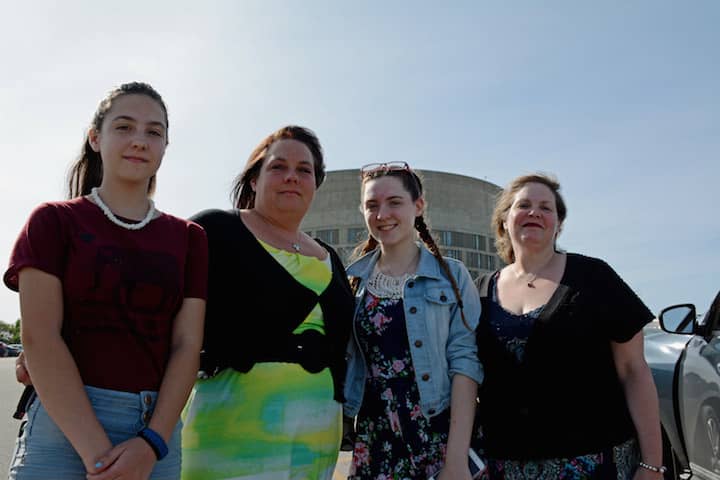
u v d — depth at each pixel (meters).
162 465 2.17
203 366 2.63
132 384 2.12
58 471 1.97
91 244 2.13
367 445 3.00
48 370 1.95
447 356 3.05
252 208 3.25
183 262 2.38
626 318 2.88
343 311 2.94
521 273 3.27
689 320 4.05
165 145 2.48
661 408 4.27
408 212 3.25
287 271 2.78
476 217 55.09
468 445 2.84
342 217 50.72
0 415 10.21
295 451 2.56
